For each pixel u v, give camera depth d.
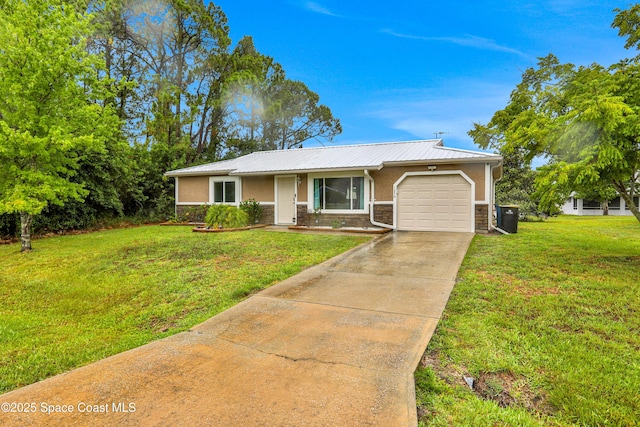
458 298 4.61
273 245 9.05
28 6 8.84
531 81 9.86
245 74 22.64
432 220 11.59
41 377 3.04
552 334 3.54
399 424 2.14
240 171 14.48
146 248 8.86
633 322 3.85
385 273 6.02
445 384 2.69
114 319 4.52
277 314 4.18
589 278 5.52
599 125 6.03
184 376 2.77
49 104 9.35
